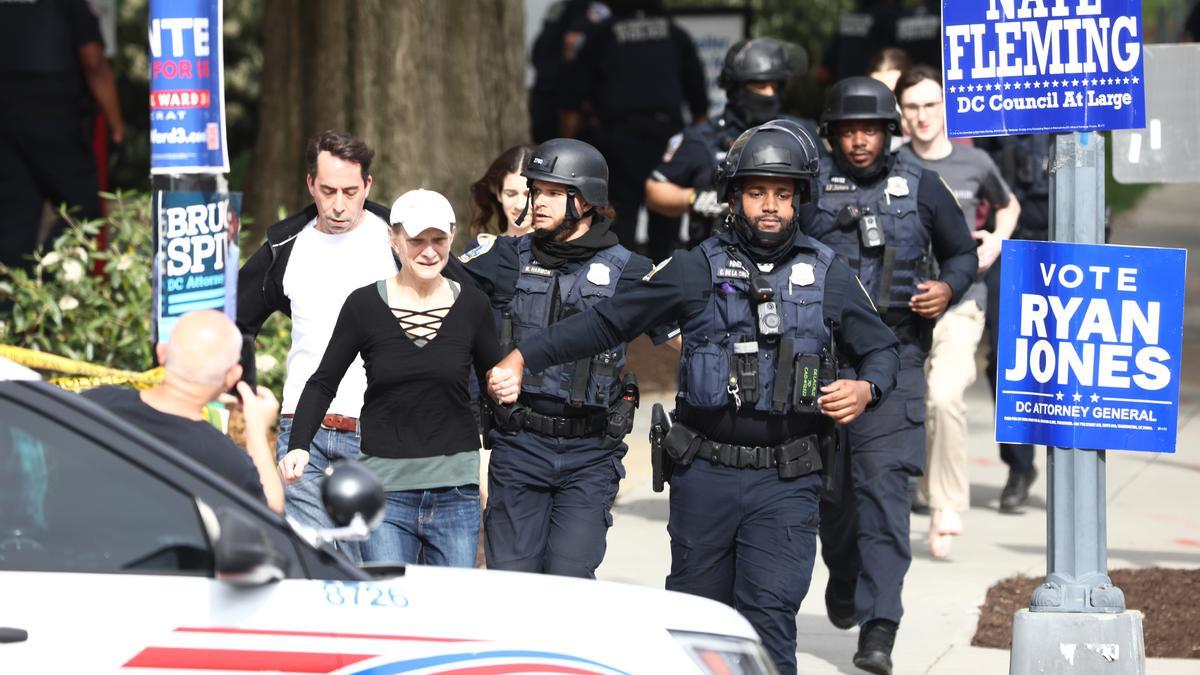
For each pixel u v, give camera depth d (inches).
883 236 1119.6
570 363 953.5
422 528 923.4
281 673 602.5
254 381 992.2
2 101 1828.2
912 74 1392.7
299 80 1952.5
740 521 910.4
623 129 2299.5
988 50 930.7
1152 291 924.0
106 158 2014.0
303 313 998.4
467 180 1983.3
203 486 617.6
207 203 928.9
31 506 611.8
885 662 1067.3
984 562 1393.9
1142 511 1587.1
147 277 1471.5
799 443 904.3
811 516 910.4
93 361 1439.5
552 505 976.3
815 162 909.2
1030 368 938.7
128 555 610.9
